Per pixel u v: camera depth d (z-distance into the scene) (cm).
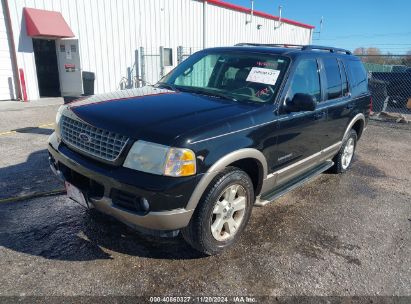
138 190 255
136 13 1516
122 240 329
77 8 1305
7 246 308
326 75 448
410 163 657
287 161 377
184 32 1764
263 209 418
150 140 259
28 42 1202
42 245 313
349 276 300
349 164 580
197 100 341
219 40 1997
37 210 377
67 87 1367
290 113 363
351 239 361
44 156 563
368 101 585
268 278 290
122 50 1499
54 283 266
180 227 272
